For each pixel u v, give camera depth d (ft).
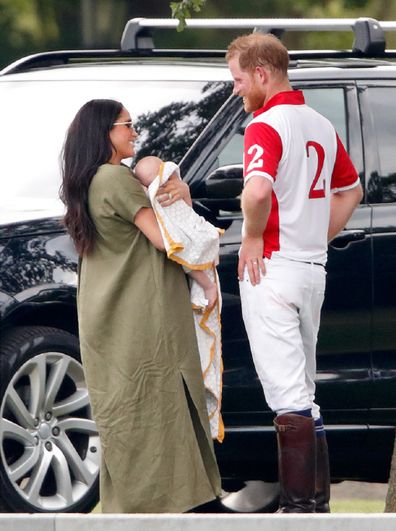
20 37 283.79
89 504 89.30
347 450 94.48
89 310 76.07
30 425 87.66
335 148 80.79
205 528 66.08
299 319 79.87
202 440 76.84
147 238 76.02
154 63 102.22
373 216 93.71
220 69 97.14
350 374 92.89
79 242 76.23
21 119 98.07
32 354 87.51
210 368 77.82
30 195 92.73
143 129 93.30
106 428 75.92
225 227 90.53
